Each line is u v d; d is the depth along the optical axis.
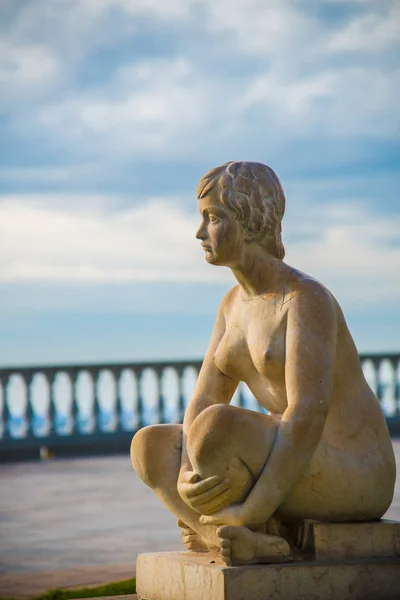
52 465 15.12
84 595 5.98
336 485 3.97
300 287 4.04
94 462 15.47
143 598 4.27
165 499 4.16
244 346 4.18
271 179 4.14
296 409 3.88
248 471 3.89
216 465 3.86
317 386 3.90
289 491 3.92
